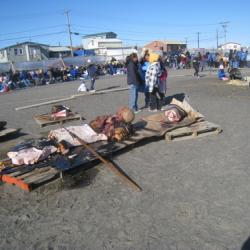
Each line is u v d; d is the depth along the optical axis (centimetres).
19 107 1568
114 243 446
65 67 3553
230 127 971
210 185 597
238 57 4091
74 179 653
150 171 675
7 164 691
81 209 541
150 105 1307
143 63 1291
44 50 7938
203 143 828
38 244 455
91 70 2027
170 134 858
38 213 538
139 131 884
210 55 4191
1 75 3023
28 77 3064
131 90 1249
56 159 707
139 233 465
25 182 613
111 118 862
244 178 618
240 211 505
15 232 488
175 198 557
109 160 744
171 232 462
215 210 512
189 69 4072
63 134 781
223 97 1554
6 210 553
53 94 2073
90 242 452
